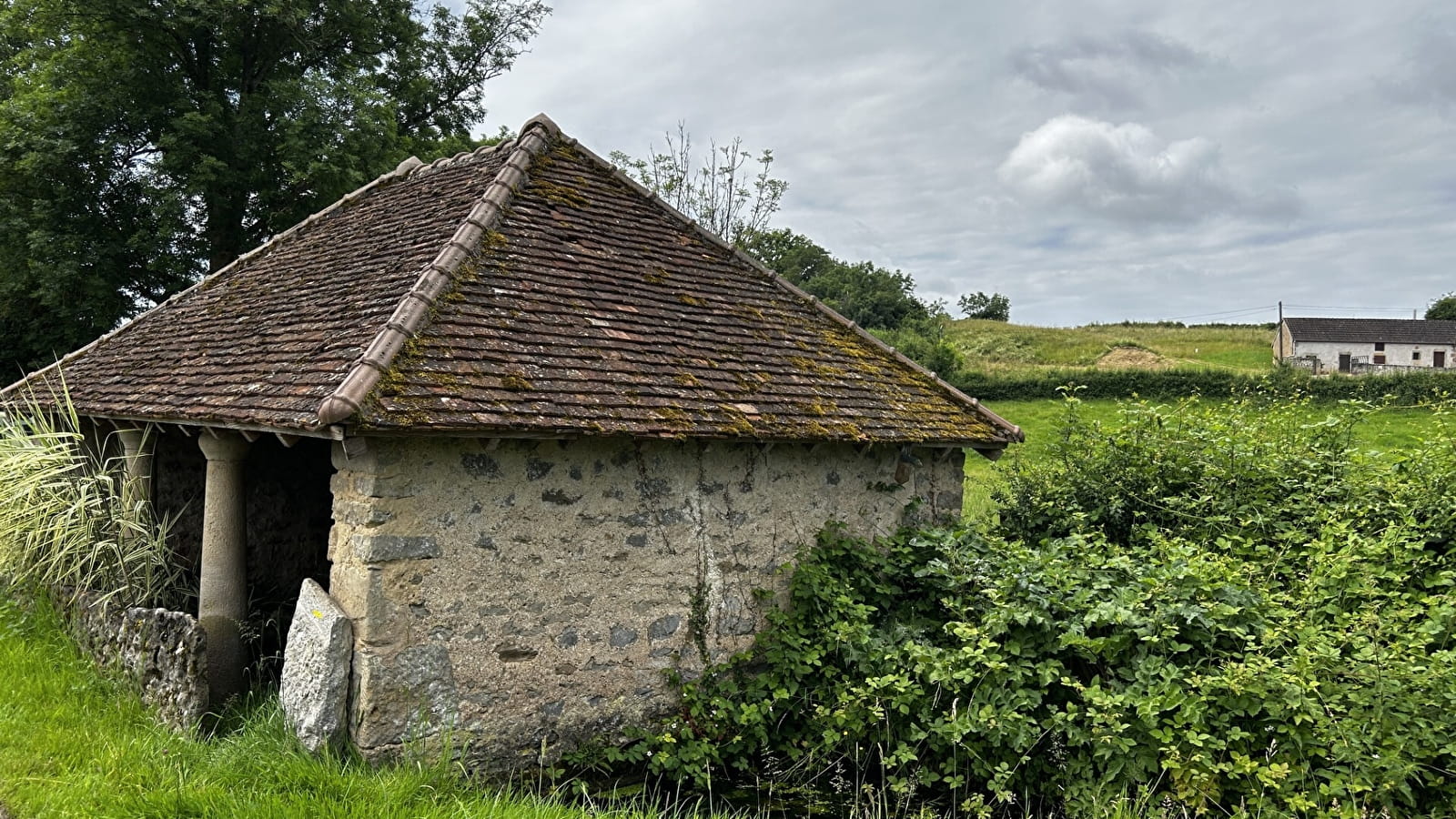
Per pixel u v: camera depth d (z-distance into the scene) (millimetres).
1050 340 57688
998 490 10086
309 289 7645
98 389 7930
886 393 8031
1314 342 51656
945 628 6641
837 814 5844
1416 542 7105
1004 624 6012
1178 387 32500
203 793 4691
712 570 6785
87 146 17219
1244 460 8773
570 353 6297
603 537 6273
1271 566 7492
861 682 6535
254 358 6648
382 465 5355
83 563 7340
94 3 16969
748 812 5828
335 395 4973
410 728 5453
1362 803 4887
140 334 9148
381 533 5352
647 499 6480
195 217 18953
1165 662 5621
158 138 17828
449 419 5215
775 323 8188
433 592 5559
